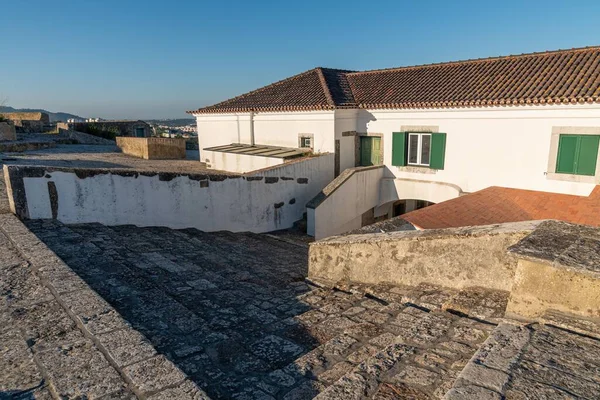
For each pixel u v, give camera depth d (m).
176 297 5.22
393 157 15.18
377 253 5.72
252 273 7.05
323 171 14.92
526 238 3.63
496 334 2.96
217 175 10.74
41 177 7.27
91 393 2.51
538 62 13.96
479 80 14.21
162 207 9.40
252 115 18.17
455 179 13.69
